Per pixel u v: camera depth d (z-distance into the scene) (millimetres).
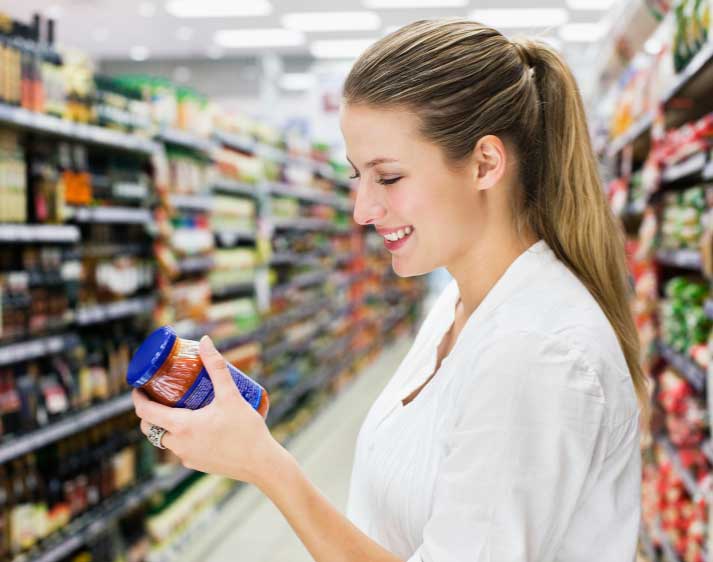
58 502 2996
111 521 3355
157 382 1032
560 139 1096
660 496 3111
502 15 11289
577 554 988
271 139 6805
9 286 2754
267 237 6086
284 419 6793
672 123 3547
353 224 10422
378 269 12078
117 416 3506
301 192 7582
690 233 2836
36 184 2908
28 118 2697
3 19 2824
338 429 7230
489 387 931
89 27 12016
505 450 914
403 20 11602
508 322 987
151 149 3656
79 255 3195
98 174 3439
